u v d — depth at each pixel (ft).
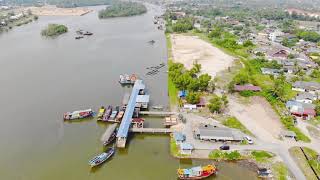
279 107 441.68
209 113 421.18
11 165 309.42
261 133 370.73
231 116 412.57
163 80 565.53
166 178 296.10
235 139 346.95
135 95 456.86
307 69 625.82
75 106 444.14
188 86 490.90
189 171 294.87
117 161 322.34
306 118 410.11
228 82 537.65
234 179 294.46
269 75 576.20
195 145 342.64
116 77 573.33
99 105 450.30
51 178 291.99
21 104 446.60
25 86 516.73
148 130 372.38
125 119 381.60
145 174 301.84
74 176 296.10
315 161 316.40
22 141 351.25
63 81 545.44
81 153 330.95
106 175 299.79
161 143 356.38
